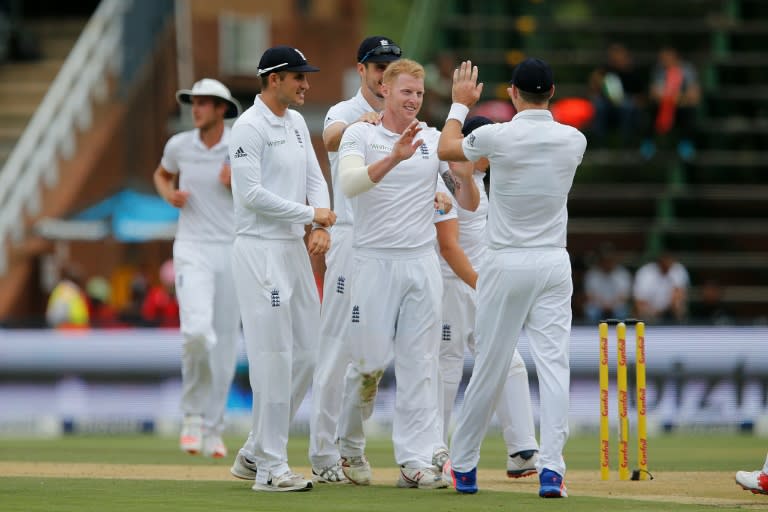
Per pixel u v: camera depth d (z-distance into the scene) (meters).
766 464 28.44
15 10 86.38
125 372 59.09
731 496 28.44
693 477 33.81
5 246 72.62
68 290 62.56
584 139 27.34
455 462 28.41
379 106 31.91
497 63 86.38
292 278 29.73
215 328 40.22
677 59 84.06
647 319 64.81
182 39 86.06
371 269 29.53
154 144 83.56
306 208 29.09
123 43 82.00
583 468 37.41
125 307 69.19
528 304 27.30
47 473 34.78
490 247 27.53
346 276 30.94
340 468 30.95
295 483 29.05
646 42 91.50
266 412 29.22
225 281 40.03
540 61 27.14
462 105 28.33
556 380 27.14
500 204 27.33
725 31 90.06
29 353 58.94
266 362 29.25
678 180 82.56
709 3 98.56
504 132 27.00
